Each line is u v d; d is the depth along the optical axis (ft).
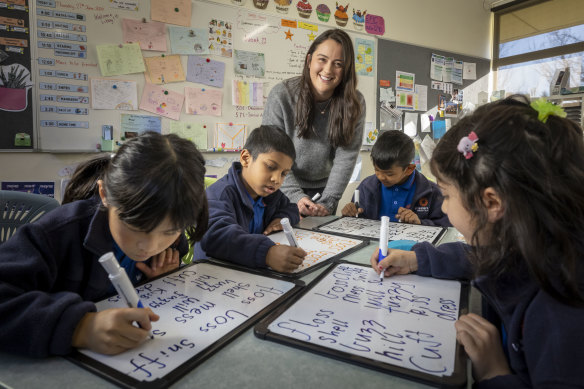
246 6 7.54
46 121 5.98
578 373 1.12
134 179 1.53
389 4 9.58
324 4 8.53
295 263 2.23
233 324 1.53
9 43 5.63
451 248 2.24
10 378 1.18
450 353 1.34
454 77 10.98
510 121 1.34
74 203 1.99
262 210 3.63
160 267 2.27
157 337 1.42
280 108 4.72
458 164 1.46
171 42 6.84
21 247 1.62
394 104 9.86
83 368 1.24
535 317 1.26
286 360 1.30
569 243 1.22
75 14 6.01
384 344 1.39
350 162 4.86
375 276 2.17
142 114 6.70
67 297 1.41
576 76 10.09
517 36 11.23
